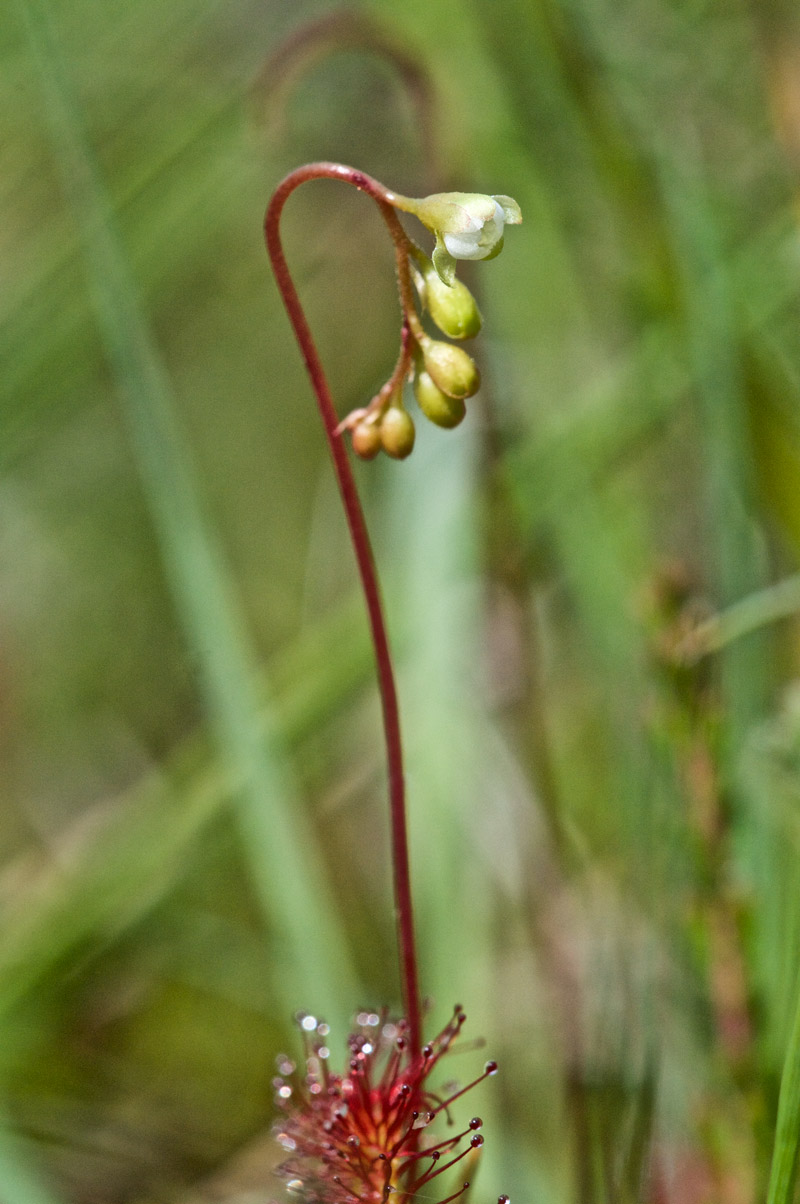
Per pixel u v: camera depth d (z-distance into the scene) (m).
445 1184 0.43
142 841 0.47
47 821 0.57
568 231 0.51
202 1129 0.46
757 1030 0.42
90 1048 0.47
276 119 0.49
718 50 0.49
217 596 0.47
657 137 0.48
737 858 0.43
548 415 0.52
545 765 0.47
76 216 0.47
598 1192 0.42
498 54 0.50
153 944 0.47
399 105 0.59
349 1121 0.40
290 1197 0.44
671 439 0.50
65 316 0.53
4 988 0.46
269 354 0.68
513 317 0.52
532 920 0.45
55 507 0.65
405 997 0.40
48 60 0.47
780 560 0.47
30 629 0.63
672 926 0.44
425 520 0.49
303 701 0.47
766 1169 0.42
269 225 0.39
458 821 0.46
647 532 0.49
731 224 0.49
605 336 0.52
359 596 0.48
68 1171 0.45
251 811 0.46
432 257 0.39
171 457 0.47
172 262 0.56
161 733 0.61
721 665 0.44
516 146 0.51
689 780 0.43
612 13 0.49
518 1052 0.45
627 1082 0.43
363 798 0.52
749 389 0.46
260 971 0.48
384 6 0.53
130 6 0.58
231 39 0.58
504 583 0.48
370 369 0.67
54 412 0.61
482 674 0.48
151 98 0.57
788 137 0.48
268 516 0.68
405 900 0.40
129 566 0.64
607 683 0.47
